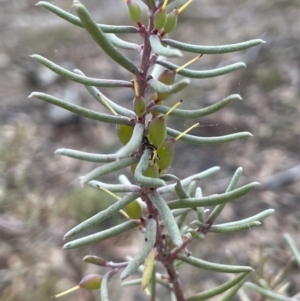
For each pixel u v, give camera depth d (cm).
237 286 12
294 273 24
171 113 8
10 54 62
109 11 76
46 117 44
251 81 46
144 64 8
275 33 55
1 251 26
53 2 73
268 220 29
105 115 9
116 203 9
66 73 8
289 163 34
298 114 40
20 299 23
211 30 64
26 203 27
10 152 29
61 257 25
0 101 48
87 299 22
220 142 9
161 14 8
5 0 85
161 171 9
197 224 10
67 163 36
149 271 9
